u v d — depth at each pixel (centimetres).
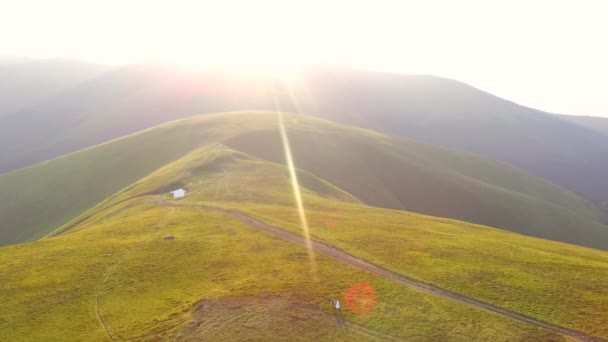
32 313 4222
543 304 4119
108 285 4769
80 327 3931
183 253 5650
